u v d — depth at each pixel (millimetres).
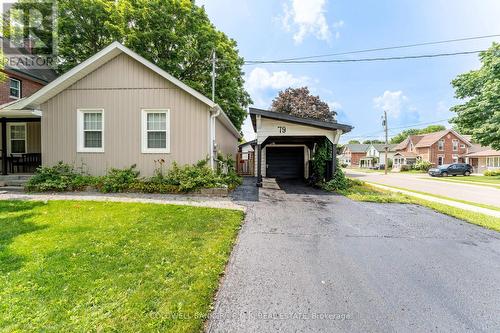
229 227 4703
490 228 5184
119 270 2943
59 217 5066
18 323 2057
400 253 3803
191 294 2508
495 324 2223
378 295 2646
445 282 2947
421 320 2256
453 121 24250
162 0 14352
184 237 4082
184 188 7840
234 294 2604
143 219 5008
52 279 2713
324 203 7496
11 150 11109
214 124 9148
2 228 4359
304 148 15766
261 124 10336
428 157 39438
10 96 12906
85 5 13727
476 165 36219
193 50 15367
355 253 3768
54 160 8797
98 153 8734
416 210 6840
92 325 2047
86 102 8711
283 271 3137
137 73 8648
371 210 6715
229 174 10242
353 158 61500
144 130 8695
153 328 2029
